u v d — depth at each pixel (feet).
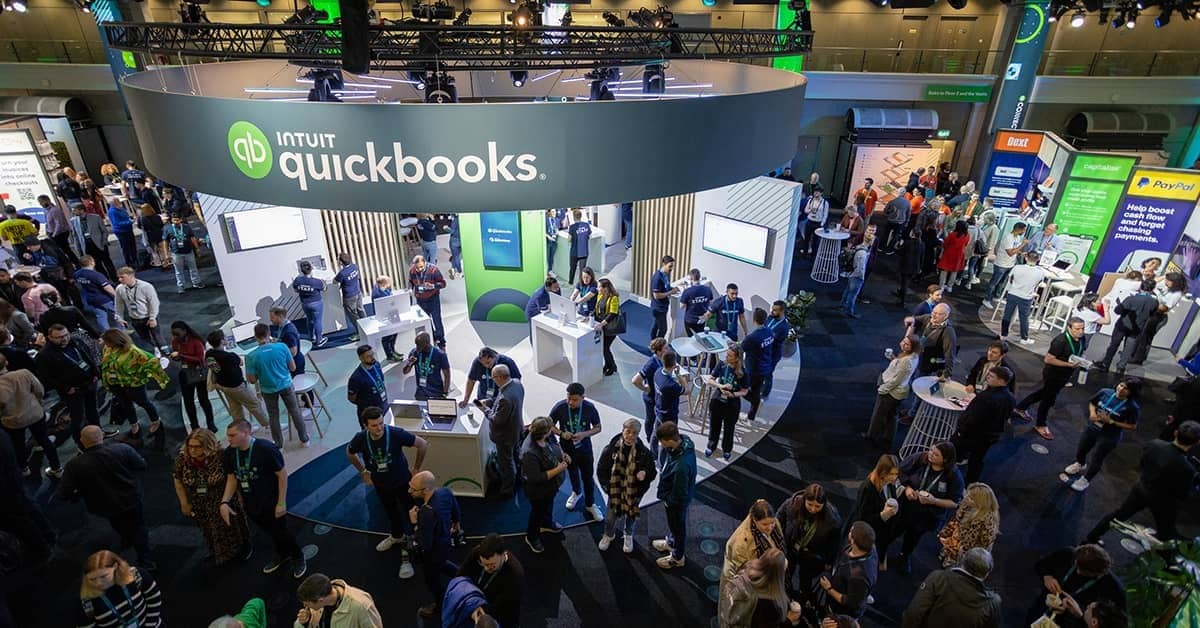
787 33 19.17
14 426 17.31
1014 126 47.09
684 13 52.60
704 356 23.45
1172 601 9.36
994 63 47.88
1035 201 35.86
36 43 48.83
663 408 17.87
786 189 24.27
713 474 19.13
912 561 15.80
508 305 29.32
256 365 18.37
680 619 14.25
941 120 50.67
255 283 27.40
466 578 11.10
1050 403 20.57
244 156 13.38
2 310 20.45
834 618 11.14
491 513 17.33
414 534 13.70
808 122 51.01
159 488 18.35
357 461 14.73
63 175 38.17
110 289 25.26
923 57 49.47
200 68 21.93
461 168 12.64
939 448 13.71
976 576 10.75
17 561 14.49
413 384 23.03
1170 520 15.16
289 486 18.39
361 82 29.07
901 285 31.53
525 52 17.75
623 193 13.61
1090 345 27.27
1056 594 11.51
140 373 19.24
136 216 41.63
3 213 32.89
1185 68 46.16
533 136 12.53
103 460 14.01
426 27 14.47
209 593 14.78
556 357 25.54
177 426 21.27
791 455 20.07
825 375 25.04
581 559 15.90
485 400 17.83
